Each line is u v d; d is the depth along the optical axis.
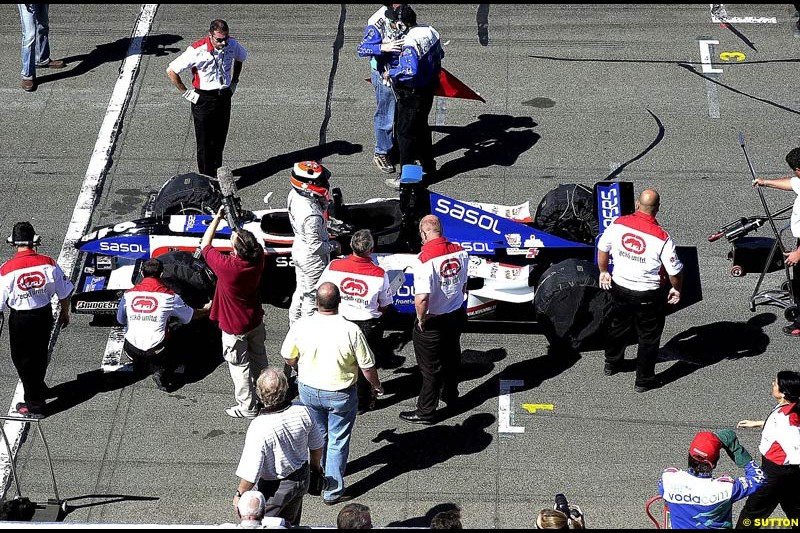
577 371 17.81
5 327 18.78
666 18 27.98
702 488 13.10
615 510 15.26
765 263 19.19
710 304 19.11
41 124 24.25
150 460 16.22
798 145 23.12
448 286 15.51
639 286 16.22
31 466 16.09
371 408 17.11
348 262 15.84
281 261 18.41
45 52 25.81
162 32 27.58
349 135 23.97
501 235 18.17
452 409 17.09
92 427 16.81
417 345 16.05
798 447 13.45
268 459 13.07
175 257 18.09
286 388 13.02
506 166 22.84
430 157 22.12
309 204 16.70
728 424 16.69
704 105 24.58
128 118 24.47
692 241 20.58
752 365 17.78
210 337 18.52
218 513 15.30
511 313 18.38
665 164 22.72
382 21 20.78
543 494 15.54
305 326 14.45
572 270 17.39
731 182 22.11
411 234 18.14
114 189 22.28
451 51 26.73
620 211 18.06
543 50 26.77
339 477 15.21
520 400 17.25
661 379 17.56
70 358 18.20
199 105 21.19
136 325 16.75
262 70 26.12
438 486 15.70
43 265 16.19
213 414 17.06
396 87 20.88
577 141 23.53
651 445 16.34
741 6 28.47
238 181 22.48
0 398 17.41
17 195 22.08
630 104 24.70
